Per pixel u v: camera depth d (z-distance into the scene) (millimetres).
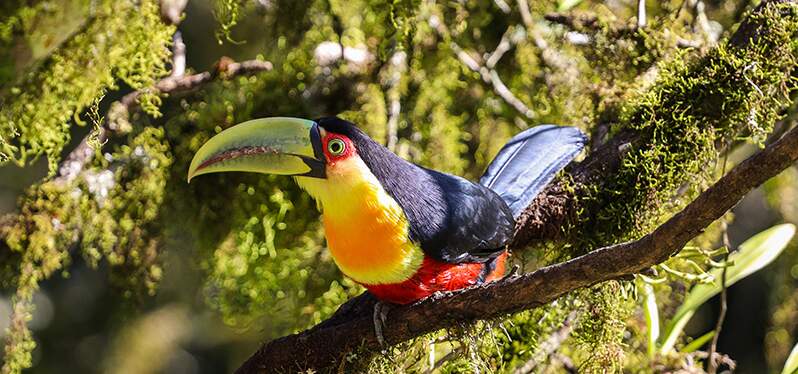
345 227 7230
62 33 6762
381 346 7227
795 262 11273
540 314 8328
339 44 9727
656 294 9305
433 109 9930
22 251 8680
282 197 9516
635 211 7973
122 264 9492
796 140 5449
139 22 7816
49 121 7641
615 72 9320
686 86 7906
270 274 9586
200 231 9656
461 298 6793
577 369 8625
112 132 8828
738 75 7762
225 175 9555
